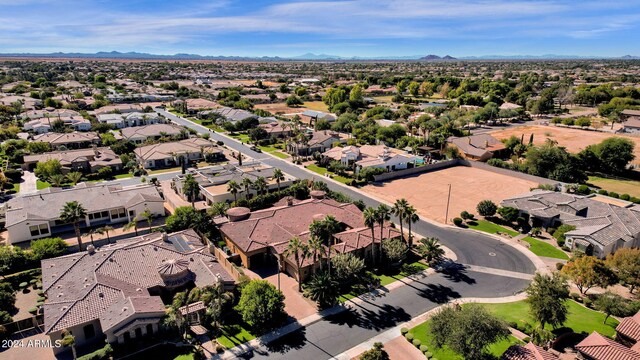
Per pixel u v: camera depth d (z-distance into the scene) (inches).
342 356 1740.9
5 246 2439.7
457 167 4798.2
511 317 1991.9
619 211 2906.0
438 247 2593.5
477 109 7613.2
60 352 1738.4
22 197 3024.1
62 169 4018.2
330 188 3949.3
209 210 3002.0
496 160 4662.9
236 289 2170.3
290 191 3440.0
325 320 1989.4
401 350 1779.0
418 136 6013.8
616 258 2192.4
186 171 4352.9
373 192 3873.0
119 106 7401.6
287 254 2159.2
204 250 2447.1
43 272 2100.1
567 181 4106.8
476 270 2486.5
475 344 1561.3
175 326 1846.7
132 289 1974.7
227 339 1841.8
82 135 5255.9
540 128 6796.3
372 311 2068.2
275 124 6264.8
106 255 2185.0
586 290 2192.4
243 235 2596.0
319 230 2171.5
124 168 4421.8
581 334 1861.5
